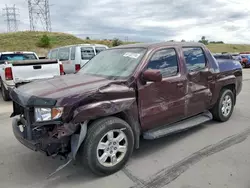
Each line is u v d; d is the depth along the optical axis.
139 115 3.23
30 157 3.55
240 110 5.97
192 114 4.12
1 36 42.28
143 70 3.26
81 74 3.81
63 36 47.91
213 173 2.97
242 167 3.10
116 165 3.02
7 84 6.92
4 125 5.11
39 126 2.72
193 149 3.70
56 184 2.83
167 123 3.72
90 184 2.81
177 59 3.78
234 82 5.09
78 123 2.66
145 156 3.49
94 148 2.79
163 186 2.72
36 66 7.27
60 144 2.74
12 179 2.96
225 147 3.74
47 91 2.85
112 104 2.86
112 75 3.38
